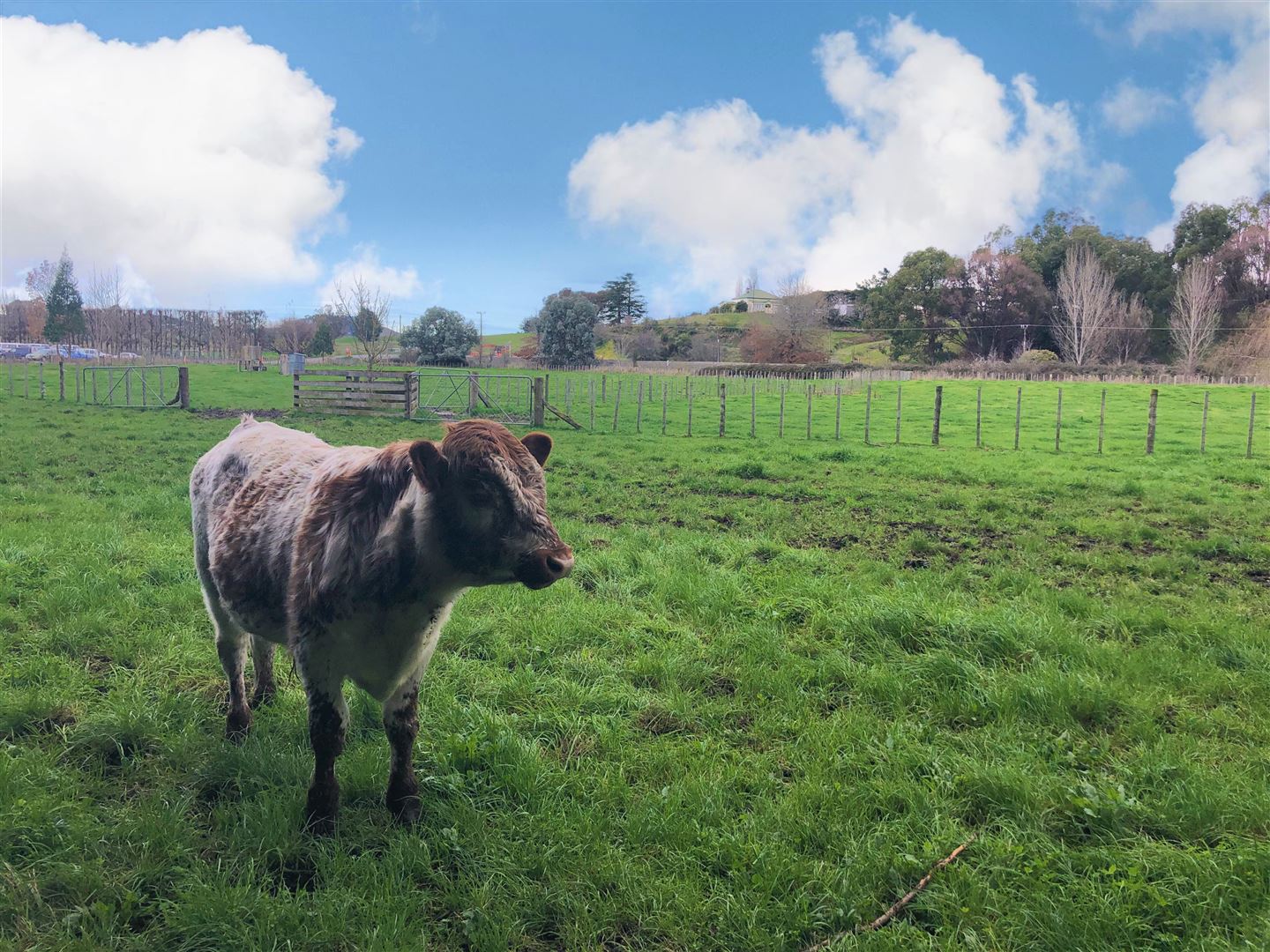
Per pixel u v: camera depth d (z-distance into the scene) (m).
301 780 4.43
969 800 4.41
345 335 88.12
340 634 3.88
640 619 7.16
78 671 5.70
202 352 71.38
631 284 141.00
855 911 3.51
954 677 5.89
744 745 5.11
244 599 4.41
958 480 17.16
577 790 4.44
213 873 3.64
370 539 3.76
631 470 17.45
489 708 5.41
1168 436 26.48
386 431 24.45
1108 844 4.01
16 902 3.39
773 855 3.84
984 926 3.46
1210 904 3.49
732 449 22.08
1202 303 73.31
